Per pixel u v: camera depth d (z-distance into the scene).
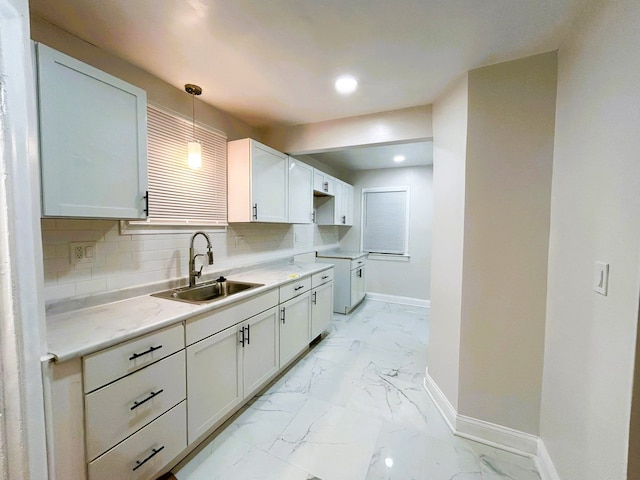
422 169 4.48
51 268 1.39
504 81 1.57
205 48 1.53
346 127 2.52
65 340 1.09
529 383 1.57
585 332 1.12
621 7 0.93
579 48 1.23
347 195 4.67
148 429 1.28
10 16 0.63
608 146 0.99
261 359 2.08
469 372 1.69
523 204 1.54
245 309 1.89
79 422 1.04
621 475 0.88
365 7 1.21
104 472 1.12
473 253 1.66
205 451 1.57
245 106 2.29
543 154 1.49
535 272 1.53
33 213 0.77
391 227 4.71
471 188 1.65
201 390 1.56
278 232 3.27
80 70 1.24
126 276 1.72
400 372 2.46
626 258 0.88
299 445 1.62
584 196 1.16
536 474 1.46
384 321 3.80
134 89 1.46
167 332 1.36
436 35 1.39
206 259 2.27
